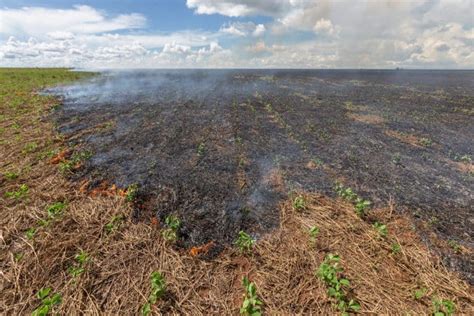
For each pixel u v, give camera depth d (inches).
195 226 172.7
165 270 137.5
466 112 506.9
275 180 231.6
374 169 254.4
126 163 262.5
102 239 156.3
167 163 264.8
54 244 149.3
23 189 204.4
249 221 177.8
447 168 259.6
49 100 585.3
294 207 186.4
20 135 333.4
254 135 358.9
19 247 147.3
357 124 421.1
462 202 199.2
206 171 248.7
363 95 733.9
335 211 184.1
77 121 412.8
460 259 144.5
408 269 137.2
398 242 154.9
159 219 178.7
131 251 148.9
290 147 313.3
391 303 119.1
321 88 905.5
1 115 431.2
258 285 130.0
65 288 124.4
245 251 150.9
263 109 537.3
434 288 126.1
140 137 342.0
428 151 305.0
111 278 132.4
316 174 242.5
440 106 569.0
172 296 123.8
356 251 149.3
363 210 181.8
